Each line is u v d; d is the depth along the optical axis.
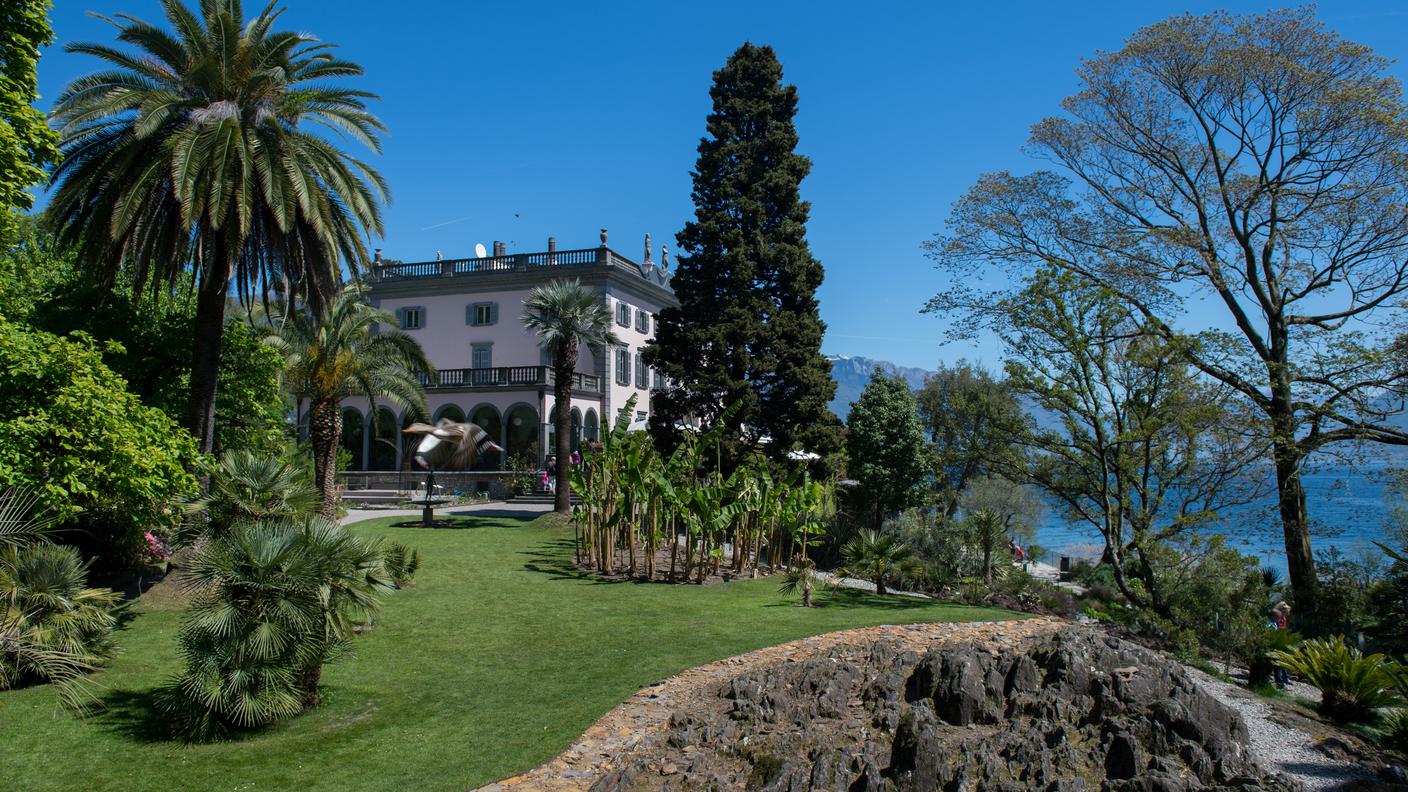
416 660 11.66
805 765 6.81
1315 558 22.72
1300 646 13.24
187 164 14.48
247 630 8.45
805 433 30.25
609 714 9.06
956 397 21.66
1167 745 6.55
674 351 31.09
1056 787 6.04
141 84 15.87
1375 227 20.39
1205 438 18.06
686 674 10.53
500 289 45.59
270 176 15.54
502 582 17.98
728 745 7.58
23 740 8.32
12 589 9.80
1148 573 18.03
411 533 25.30
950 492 35.66
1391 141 19.81
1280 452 19.05
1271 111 21.72
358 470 43.81
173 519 14.11
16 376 12.13
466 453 30.30
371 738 8.54
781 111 33.53
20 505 11.27
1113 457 18.75
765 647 11.73
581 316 29.41
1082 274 22.27
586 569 20.14
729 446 28.75
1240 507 18.73
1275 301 22.30
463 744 8.33
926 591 19.17
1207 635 15.51
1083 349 18.08
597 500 20.69
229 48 15.91
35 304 17.11
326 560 8.98
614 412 45.12
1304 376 19.78
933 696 7.61
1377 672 10.62
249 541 8.58
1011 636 12.16
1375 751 8.76
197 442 15.00
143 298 18.55
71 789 7.25
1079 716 7.02
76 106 15.20
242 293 18.61
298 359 24.42
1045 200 23.56
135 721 8.94
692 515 19.08
